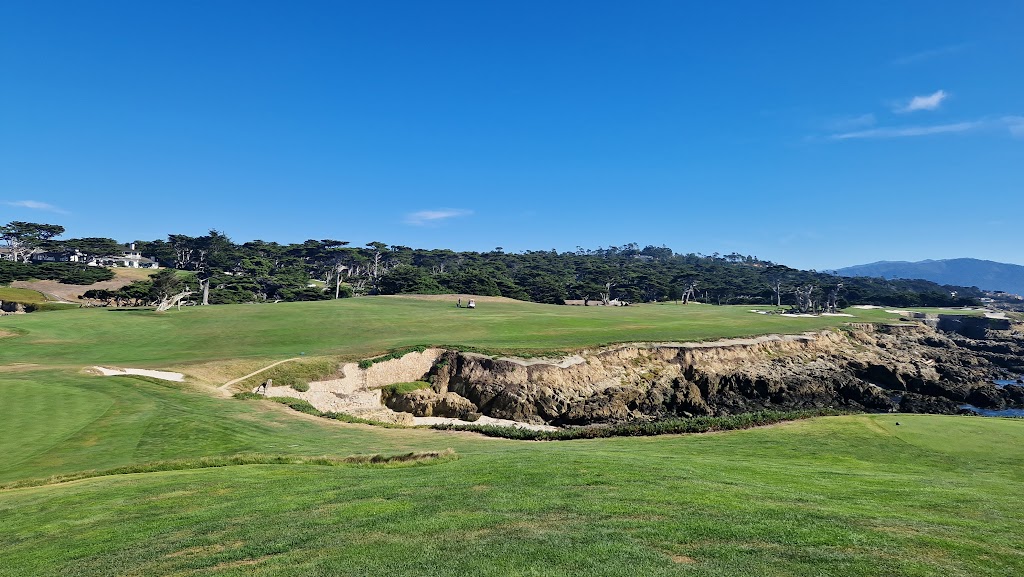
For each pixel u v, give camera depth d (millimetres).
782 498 11891
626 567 8016
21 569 9352
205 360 38938
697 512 10703
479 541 9305
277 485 14484
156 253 125125
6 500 13812
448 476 14625
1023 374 64250
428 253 154750
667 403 42062
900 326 80125
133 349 44438
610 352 46594
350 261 126938
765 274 160875
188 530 10922
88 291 83938
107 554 9828
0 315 61812
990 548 8688
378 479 14789
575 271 158250
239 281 94062
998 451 19484
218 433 22812
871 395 45156
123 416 24250
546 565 8164
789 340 58719
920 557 8312
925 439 21078
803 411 26453
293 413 28703
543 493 12383
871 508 11211
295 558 8977
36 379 30266
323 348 45219
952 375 55031
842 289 126062
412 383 41062
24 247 108938
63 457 18891
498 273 130750
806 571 7820
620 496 11961
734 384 45594
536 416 39062
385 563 8516
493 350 43875
